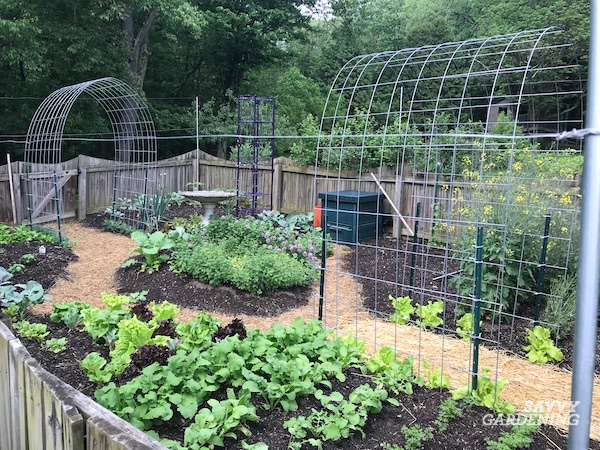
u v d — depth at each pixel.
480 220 5.41
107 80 9.70
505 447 2.87
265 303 6.09
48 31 13.20
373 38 26.09
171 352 3.63
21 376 2.49
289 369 3.28
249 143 13.02
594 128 1.41
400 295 6.33
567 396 3.91
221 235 7.75
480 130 7.14
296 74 22.48
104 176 11.22
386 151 9.41
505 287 5.27
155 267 6.87
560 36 6.28
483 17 17.41
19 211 9.48
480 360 4.51
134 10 15.66
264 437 2.91
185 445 2.70
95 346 4.02
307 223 9.86
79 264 7.50
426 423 3.16
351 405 3.05
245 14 19.16
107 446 1.87
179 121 18.55
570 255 5.43
